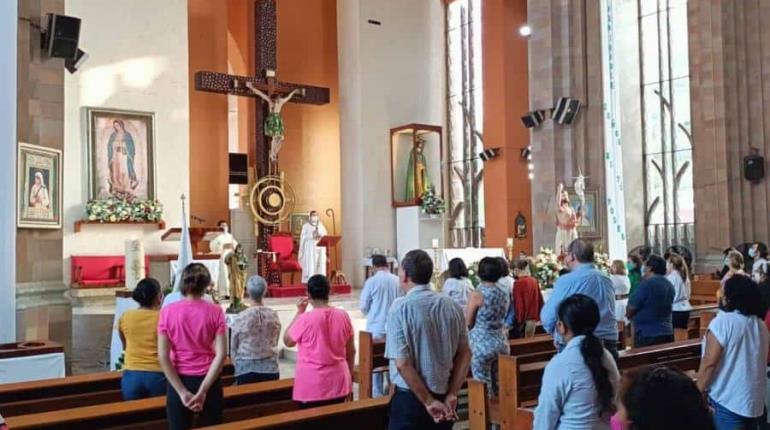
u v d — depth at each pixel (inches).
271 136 669.9
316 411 170.7
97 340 483.2
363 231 749.9
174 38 632.4
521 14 787.4
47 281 333.7
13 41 281.3
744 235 546.6
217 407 175.0
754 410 162.9
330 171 799.1
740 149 552.7
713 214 560.1
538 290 312.7
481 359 234.8
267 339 236.4
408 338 150.2
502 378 214.4
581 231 550.3
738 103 554.3
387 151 771.4
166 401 178.4
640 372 70.6
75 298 551.2
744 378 161.9
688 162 709.9
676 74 719.7
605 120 566.9
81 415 174.1
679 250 494.9
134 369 202.1
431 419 151.8
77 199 579.8
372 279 299.4
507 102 772.0
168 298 231.5
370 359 279.1
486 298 235.9
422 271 154.9
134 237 597.6
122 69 607.8
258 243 671.1
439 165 772.0
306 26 800.9
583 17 581.9
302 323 200.1
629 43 745.0
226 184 736.3
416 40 805.2
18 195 310.0
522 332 310.2
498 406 227.8
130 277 450.9
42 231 331.9
